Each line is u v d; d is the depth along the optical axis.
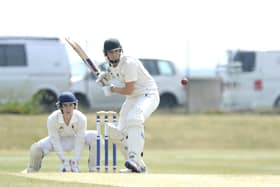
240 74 111.69
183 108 107.81
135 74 45.31
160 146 91.62
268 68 111.12
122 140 47.28
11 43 98.00
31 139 86.19
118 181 37.41
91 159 48.69
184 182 37.28
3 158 69.94
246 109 109.12
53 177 39.09
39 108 96.88
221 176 42.28
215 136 95.12
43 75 99.00
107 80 46.53
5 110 94.88
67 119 47.12
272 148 94.31
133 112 45.06
